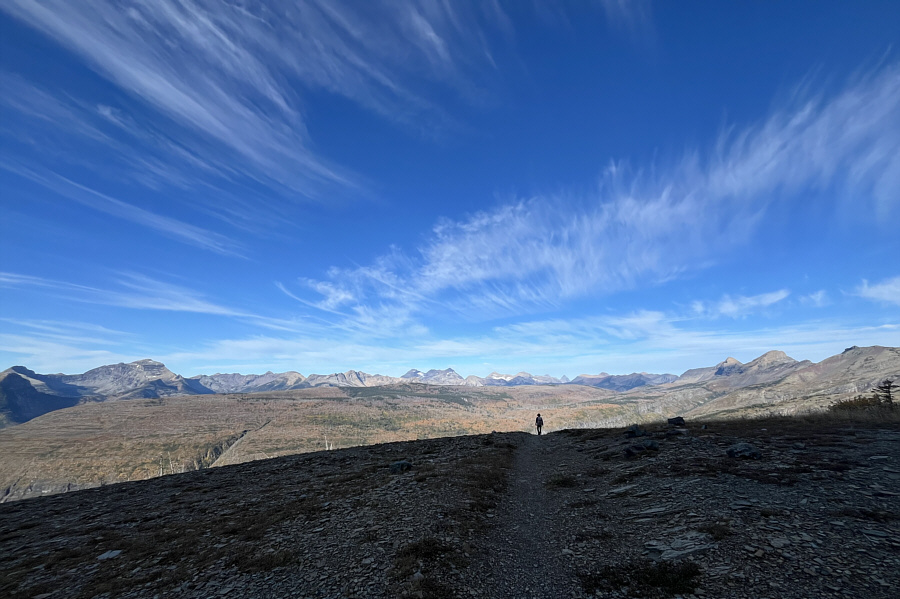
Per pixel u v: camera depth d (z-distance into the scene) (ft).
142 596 41.57
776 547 37.17
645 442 89.92
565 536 49.98
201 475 128.88
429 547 45.60
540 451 121.29
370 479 88.63
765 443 75.87
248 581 42.09
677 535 44.06
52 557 57.98
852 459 58.90
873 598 28.19
